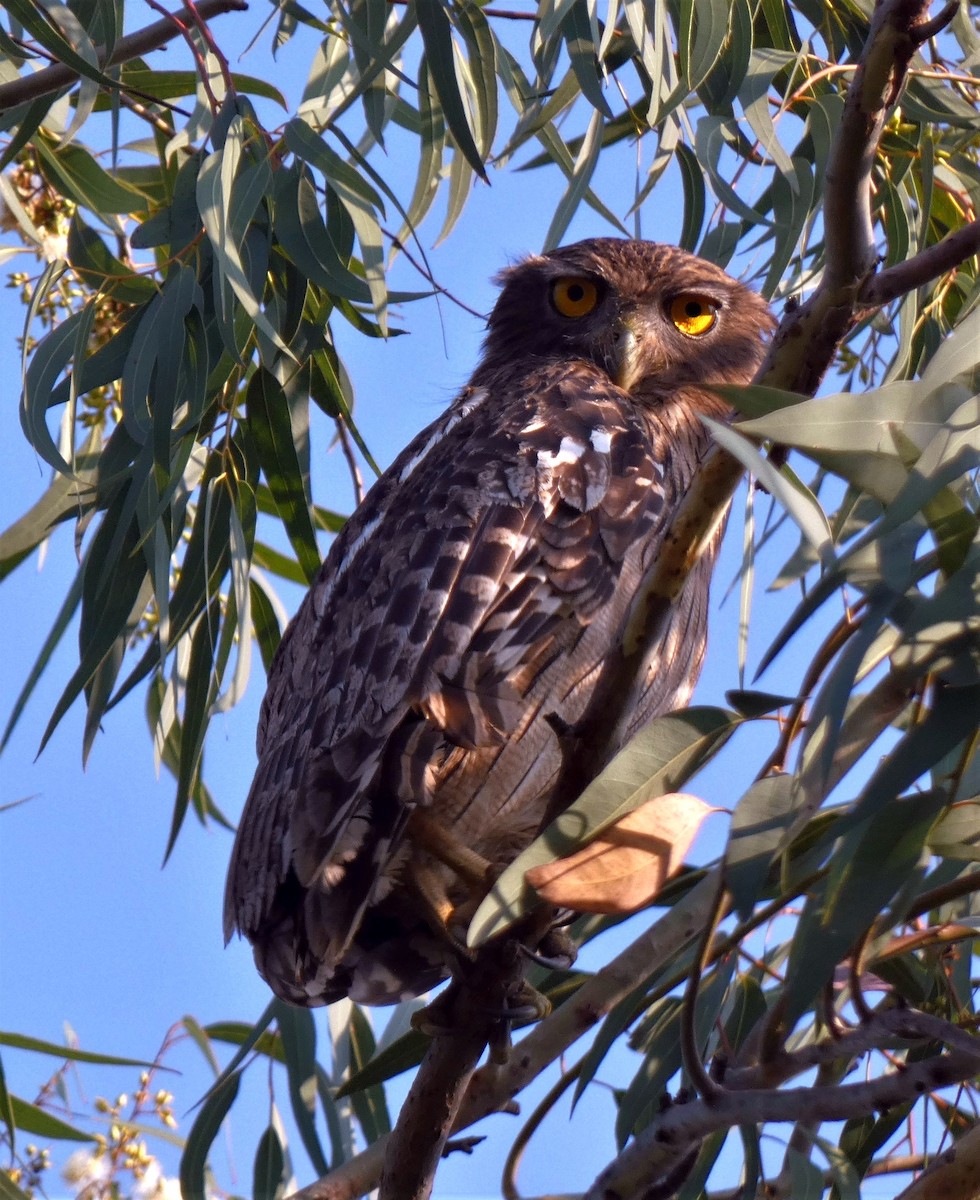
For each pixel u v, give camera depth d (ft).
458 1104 20.58
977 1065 16.79
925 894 19.44
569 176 29.60
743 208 26.12
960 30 29.81
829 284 17.94
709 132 26.78
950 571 15.24
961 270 31.48
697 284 31.83
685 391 30.86
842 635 16.07
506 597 24.21
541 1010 21.57
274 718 27.37
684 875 24.43
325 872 22.61
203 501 30.14
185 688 31.42
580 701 24.72
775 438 14.98
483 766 24.36
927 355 30.81
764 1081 17.98
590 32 26.89
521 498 25.05
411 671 23.30
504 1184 23.17
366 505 28.53
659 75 26.94
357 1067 31.99
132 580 28.17
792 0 31.96
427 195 29.12
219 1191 28.81
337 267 26.35
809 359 18.07
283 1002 28.73
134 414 25.99
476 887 23.43
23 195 32.94
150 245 27.45
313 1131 28.32
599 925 27.20
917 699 15.57
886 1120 25.76
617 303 31.42
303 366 30.71
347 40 28.71
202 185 25.08
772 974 23.65
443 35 24.80
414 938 26.03
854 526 20.61
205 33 26.17
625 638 18.33
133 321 27.99
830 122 27.81
